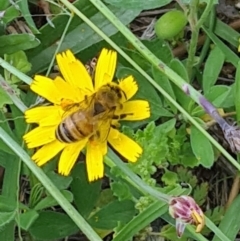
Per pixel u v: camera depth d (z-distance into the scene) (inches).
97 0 2.1
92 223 2.2
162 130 2.2
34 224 2.2
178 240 2.3
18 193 2.2
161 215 2.2
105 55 2.0
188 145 2.3
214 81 2.3
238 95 2.1
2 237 2.1
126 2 2.3
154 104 2.3
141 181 1.9
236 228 2.2
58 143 1.9
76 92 1.9
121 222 2.2
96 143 1.9
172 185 2.2
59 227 2.2
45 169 2.2
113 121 1.9
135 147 1.9
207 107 2.0
